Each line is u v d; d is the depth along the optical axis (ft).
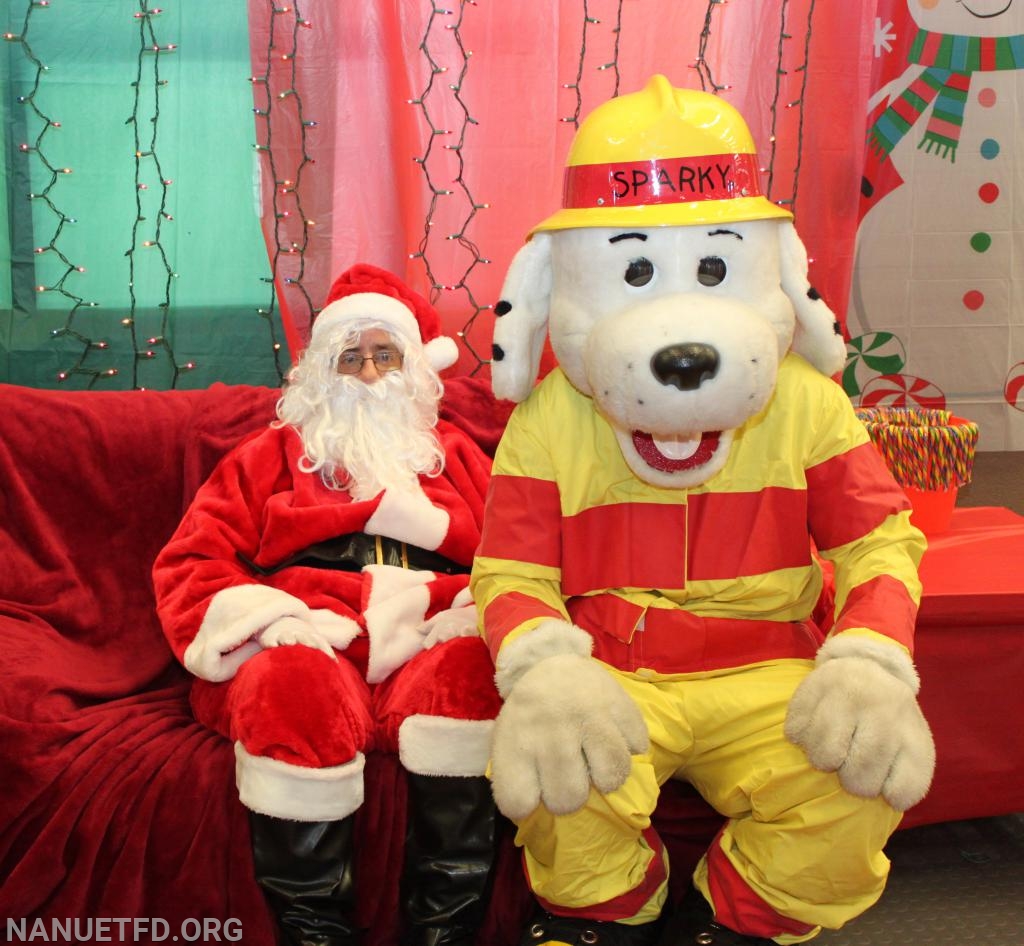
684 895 4.74
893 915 5.32
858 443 4.56
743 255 4.08
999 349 7.78
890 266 7.68
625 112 4.19
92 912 4.63
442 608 5.51
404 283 6.55
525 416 4.71
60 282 6.63
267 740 4.38
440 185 6.67
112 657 5.74
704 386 3.67
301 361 6.16
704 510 4.51
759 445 4.54
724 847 4.36
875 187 7.56
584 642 4.05
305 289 6.69
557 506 4.60
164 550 5.41
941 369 7.82
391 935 4.93
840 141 6.71
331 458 5.98
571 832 4.05
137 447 6.04
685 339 3.68
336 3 6.37
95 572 5.92
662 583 4.48
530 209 6.72
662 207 4.03
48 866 4.54
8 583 5.68
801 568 4.56
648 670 4.48
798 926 4.21
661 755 4.44
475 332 6.94
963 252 7.66
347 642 5.19
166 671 5.85
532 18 6.46
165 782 4.67
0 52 6.31
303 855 4.48
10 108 6.40
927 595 5.14
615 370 3.77
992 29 7.30
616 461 4.57
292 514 5.57
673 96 4.18
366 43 6.44
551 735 3.68
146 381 6.84
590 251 4.10
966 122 7.46
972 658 5.29
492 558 4.57
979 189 7.56
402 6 6.39
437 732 4.62
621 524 4.55
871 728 3.66
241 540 5.56
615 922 4.30
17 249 6.55
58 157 6.50
